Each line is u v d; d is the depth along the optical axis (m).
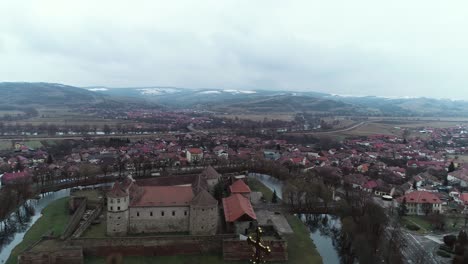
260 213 197.88
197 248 147.25
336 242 166.75
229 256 142.50
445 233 177.00
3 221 180.88
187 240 147.38
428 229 182.38
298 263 141.38
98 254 141.75
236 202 177.25
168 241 146.25
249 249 143.25
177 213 160.50
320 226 187.38
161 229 159.75
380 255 147.50
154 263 138.25
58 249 136.38
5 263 135.88
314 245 158.75
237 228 162.00
